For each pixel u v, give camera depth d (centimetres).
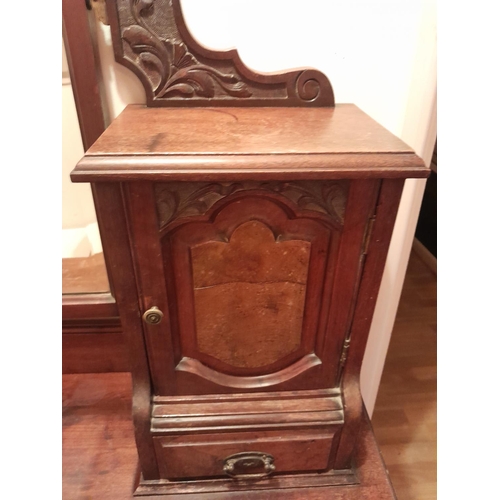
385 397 165
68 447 81
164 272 59
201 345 66
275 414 69
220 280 60
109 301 88
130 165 49
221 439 70
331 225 57
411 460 142
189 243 57
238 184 53
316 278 61
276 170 50
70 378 96
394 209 55
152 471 73
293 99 76
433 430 152
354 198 55
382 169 51
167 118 67
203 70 73
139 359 66
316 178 51
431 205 233
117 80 77
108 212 54
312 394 70
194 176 50
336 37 77
